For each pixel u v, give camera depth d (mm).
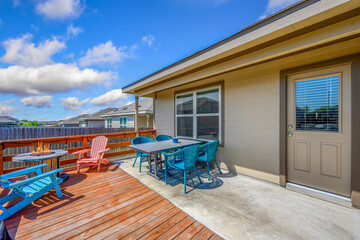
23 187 2270
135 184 2812
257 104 2979
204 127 4020
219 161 3658
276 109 2738
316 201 2209
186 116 4535
